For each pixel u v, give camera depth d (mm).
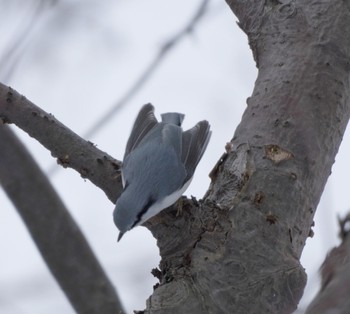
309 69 6914
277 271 5789
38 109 6730
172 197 6777
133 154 8781
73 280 8547
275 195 6145
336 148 6828
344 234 3105
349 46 7152
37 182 8641
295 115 6594
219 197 6285
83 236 8711
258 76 7191
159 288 5930
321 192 6555
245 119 6801
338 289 2574
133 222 7355
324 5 7371
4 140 8562
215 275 5828
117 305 8578
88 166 6910
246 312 5695
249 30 7617
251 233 5957
